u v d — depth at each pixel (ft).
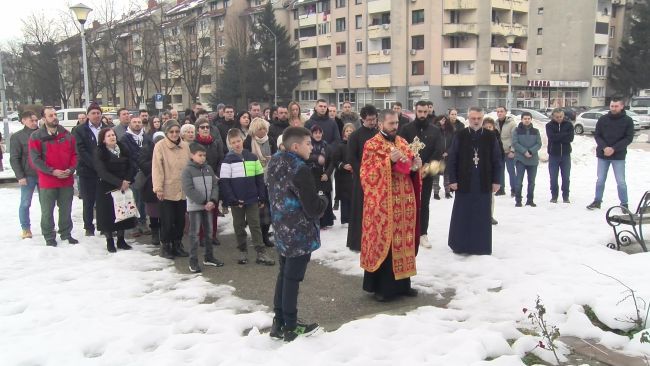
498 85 161.79
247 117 30.07
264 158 26.17
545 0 183.52
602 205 31.89
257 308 17.33
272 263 22.33
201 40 174.81
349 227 23.82
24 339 14.71
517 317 15.74
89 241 26.13
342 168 27.78
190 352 13.73
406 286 18.11
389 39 162.61
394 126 17.63
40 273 21.16
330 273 20.95
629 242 23.25
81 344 14.30
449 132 35.78
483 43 157.99
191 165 21.33
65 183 25.25
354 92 174.81
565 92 178.81
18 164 26.25
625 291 16.56
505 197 36.17
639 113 110.01
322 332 14.82
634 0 187.32
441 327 15.05
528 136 32.09
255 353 13.56
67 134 25.18
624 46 178.19
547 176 45.98
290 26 196.95
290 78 178.29
